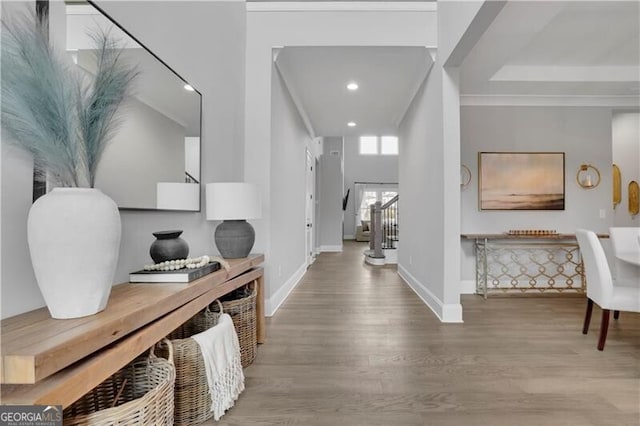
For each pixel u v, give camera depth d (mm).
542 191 4180
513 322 2891
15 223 1044
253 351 2111
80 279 930
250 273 2158
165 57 1893
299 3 3117
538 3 2221
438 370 1981
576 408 1608
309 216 6305
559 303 3559
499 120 4219
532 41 3154
